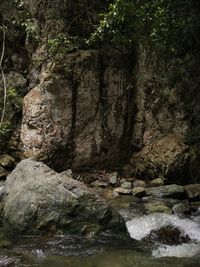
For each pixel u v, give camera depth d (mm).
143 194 9172
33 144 9766
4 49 10680
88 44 10078
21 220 6512
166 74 10492
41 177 6914
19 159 10320
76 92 10133
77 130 10180
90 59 10203
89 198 6613
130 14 9180
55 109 9938
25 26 10453
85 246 6102
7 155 10414
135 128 10797
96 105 10344
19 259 5574
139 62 10641
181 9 9664
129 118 10781
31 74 10539
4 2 10594
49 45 10148
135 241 6484
